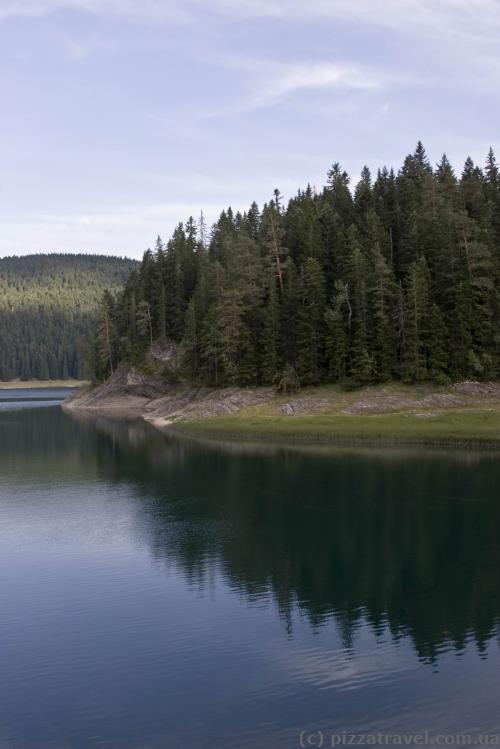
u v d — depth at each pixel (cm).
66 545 4119
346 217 12606
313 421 8981
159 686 2375
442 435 7775
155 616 2991
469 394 9181
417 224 10906
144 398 14375
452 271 10100
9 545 4144
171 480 6209
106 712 2216
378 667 2492
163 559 3806
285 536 4216
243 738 2053
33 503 5344
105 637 2781
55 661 2578
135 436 9731
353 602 3128
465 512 4697
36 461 7569
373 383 9831
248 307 10838
